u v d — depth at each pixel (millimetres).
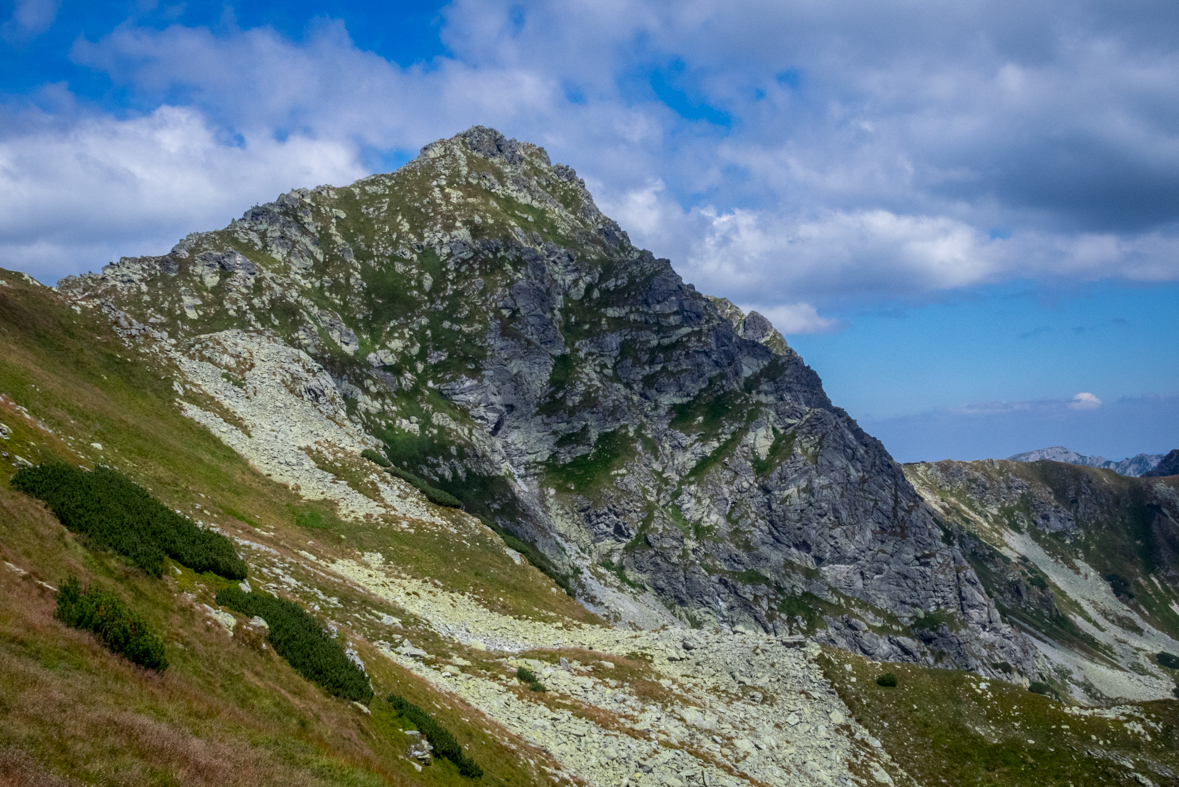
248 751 20188
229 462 80062
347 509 85375
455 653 50656
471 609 73625
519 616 76188
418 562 80875
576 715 46375
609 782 39188
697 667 64188
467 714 37625
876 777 55000
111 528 28125
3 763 14055
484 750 33750
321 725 24938
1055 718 61875
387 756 26562
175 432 78062
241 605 30047
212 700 21953
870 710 62094
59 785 14500
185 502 57875
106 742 16594
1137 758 57969
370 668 33750
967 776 56844
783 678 63906
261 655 27266
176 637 24016
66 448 38969
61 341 78000
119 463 56344
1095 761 57875
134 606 23953
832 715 60750
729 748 50156
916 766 57531
